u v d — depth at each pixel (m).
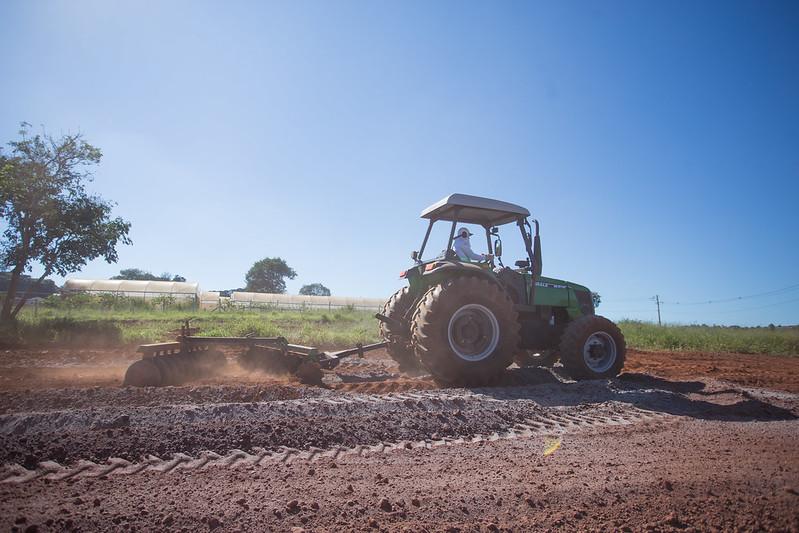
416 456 3.32
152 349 5.71
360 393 5.05
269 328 13.13
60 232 14.85
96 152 15.60
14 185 14.33
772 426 4.31
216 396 4.69
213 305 36.41
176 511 2.34
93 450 3.10
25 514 2.27
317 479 2.82
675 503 2.44
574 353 6.47
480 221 7.54
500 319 5.93
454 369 5.66
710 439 3.81
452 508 2.42
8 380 6.20
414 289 6.91
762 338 14.78
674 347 14.40
